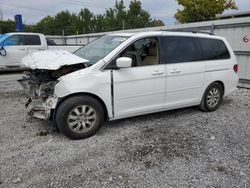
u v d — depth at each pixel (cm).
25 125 477
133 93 448
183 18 2636
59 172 323
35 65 414
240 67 874
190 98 532
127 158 360
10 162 344
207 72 543
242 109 609
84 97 410
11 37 1158
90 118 421
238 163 353
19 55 1164
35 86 452
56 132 446
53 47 1271
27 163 342
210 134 450
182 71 500
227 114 567
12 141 408
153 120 515
